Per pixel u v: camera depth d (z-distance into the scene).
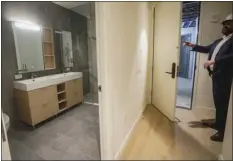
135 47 2.08
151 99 3.26
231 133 1.37
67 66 3.46
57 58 3.21
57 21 3.09
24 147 1.87
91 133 2.19
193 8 3.11
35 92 2.29
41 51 2.83
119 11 1.47
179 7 2.17
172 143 1.90
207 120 2.49
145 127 2.30
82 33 3.47
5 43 2.23
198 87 2.84
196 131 2.18
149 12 2.73
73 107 3.24
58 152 1.77
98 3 1.20
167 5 2.43
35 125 2.39
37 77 2.74
